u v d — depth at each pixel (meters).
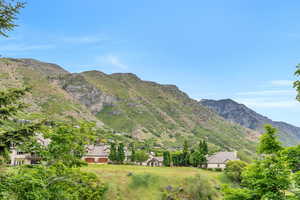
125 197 47.34
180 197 51.44
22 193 8.53
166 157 94.81
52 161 13.40
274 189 10.85
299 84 10.56
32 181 8.64
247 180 12.21
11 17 8.72
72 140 14.45
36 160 13.23
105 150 93.75
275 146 11.82
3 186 8.12
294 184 10.53
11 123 9.20
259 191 11.09
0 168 8.55
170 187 54.12
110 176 52.62
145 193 51.22
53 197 11.17
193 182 54.84
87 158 88.25
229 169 65.19
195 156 92.69
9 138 8.47
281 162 10.98
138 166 82.88
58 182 12.05
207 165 91.81
